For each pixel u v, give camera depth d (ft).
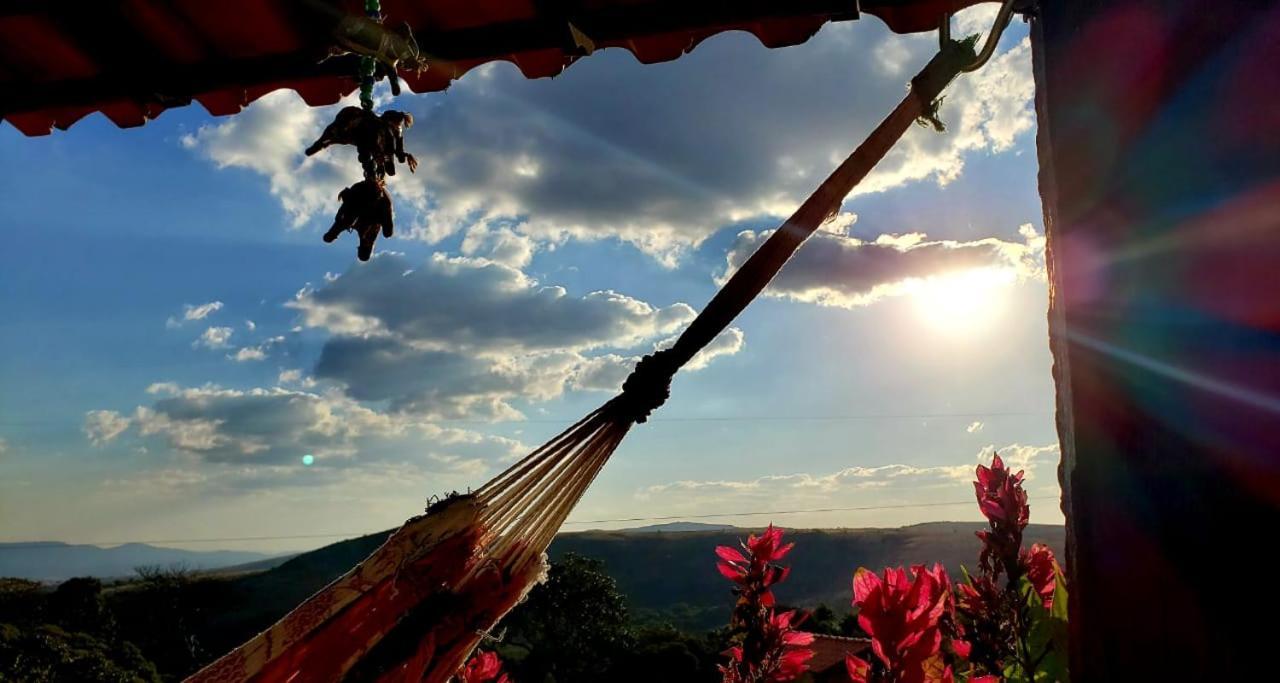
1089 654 3.62
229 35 7.00
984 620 7.18
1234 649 3.07
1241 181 3.32
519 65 7.11
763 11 6.08
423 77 7.13
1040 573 8.00
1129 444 3.54
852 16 6.03
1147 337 3.53
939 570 7.32
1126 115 3.70
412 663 4.26
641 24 6.32
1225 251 3.34
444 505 4.50
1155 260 3.54
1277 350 3.16
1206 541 3.23
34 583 125.18
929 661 5.47
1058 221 4.00
